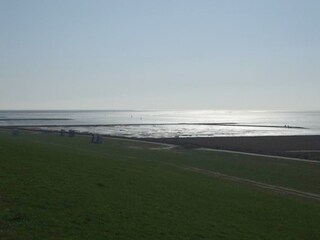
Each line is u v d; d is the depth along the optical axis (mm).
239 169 48281
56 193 19844
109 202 20250
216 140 94438
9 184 19797
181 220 19609
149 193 24469
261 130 159875
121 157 46938
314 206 29031
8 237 13312
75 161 31406
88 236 14859
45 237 13914
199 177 36438
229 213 23125
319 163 57375
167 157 57156
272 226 21906
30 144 40188
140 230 16781
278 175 44844
